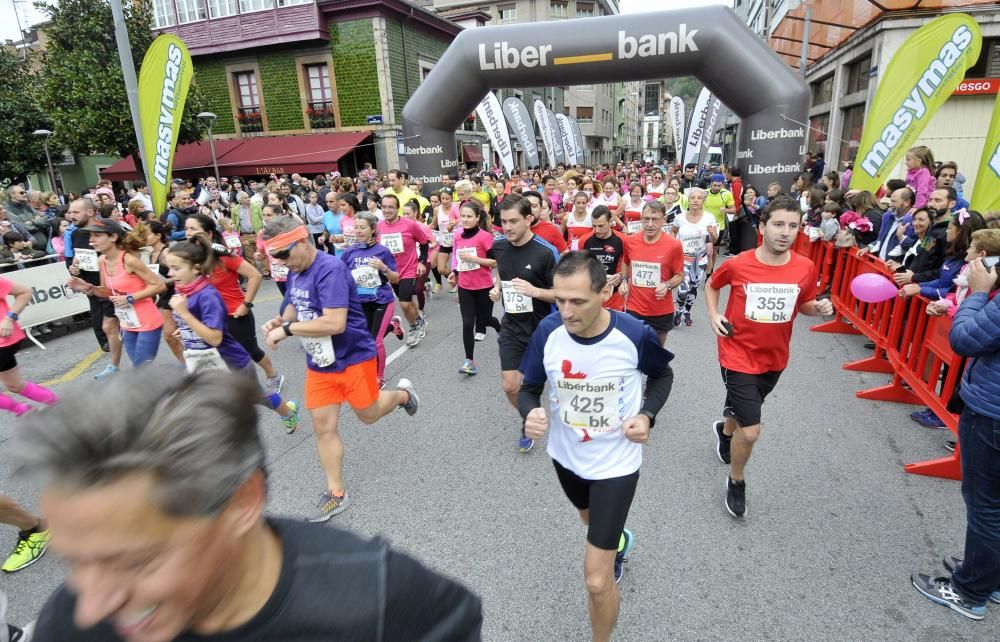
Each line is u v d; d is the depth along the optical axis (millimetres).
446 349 6773
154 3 21000
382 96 20297
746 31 9984
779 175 10445
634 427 2129
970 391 2396
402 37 20984
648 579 2842
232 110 22031
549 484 3762
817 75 19953
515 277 4129
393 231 6465
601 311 2266
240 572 792
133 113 8969
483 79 11344
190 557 687
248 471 720
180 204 9969
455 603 970
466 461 4094
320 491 3768
